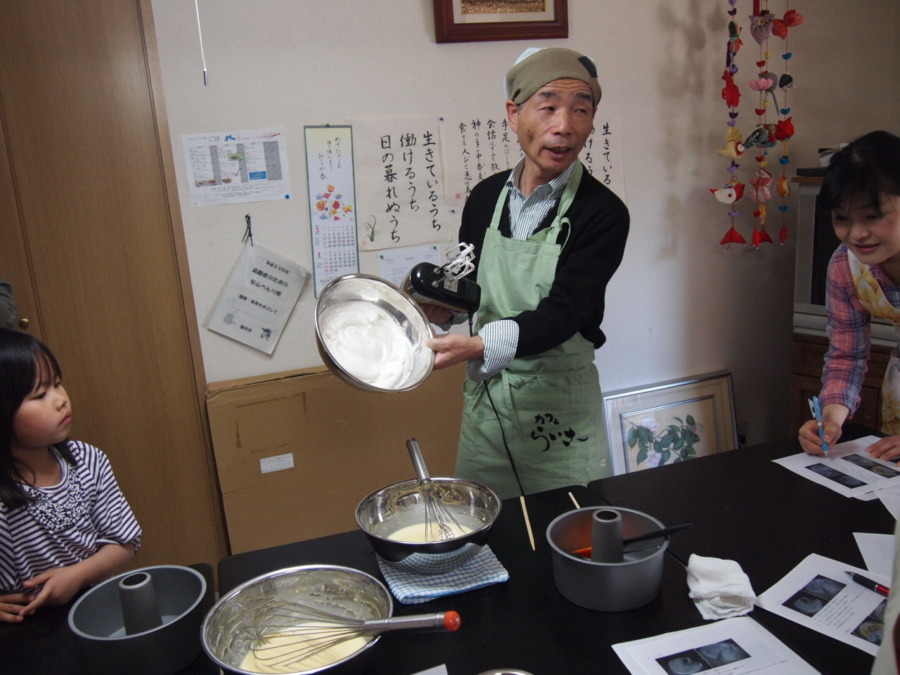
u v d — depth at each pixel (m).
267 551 1.16
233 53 2.01
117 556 1.21
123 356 2.07
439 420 2.33
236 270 2.13
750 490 1.30
